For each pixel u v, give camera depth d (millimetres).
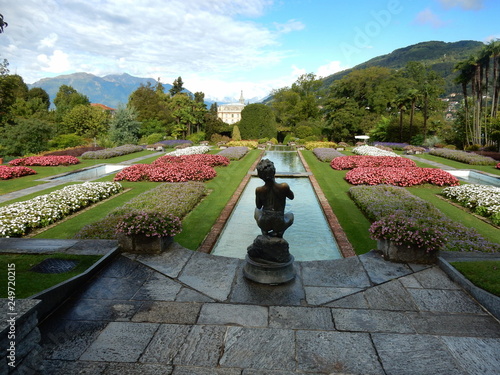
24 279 5199
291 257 5863
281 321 4562
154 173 16375
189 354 3891
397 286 5480
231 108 100250
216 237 8539
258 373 3615
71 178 18312
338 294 5266
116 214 8766
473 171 20578
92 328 4348
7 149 29344
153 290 5340
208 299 5102
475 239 7793
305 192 14836
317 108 65125
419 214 8914
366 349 4008
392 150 35062
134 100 53250
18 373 3223
